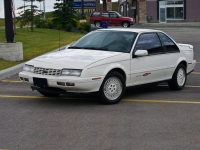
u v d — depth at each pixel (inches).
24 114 310.8
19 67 534.6
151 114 311.4
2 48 585.0
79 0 2017.7
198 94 393.7
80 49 369.4
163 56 388.8
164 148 233.9
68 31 1370.6
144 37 378.9
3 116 305.4
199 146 237.9
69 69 319.0
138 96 381.1
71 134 259.8
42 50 736.3
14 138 252.1
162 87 431.8
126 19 1838.1
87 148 233.6
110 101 340.8
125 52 355.9
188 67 427.5
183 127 276.8
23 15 1181.1
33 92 397.1
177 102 355.6
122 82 346.3
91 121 289.9
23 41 884.0
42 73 328.8
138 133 262.1
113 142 244.2
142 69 365.7
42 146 237.3
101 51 357.7
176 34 1376.7
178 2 2250.2
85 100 360.5
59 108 329.4
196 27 1865.2
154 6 2284.7
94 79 321.7
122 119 295.7
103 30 394.3
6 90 407.2
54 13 1401.3
